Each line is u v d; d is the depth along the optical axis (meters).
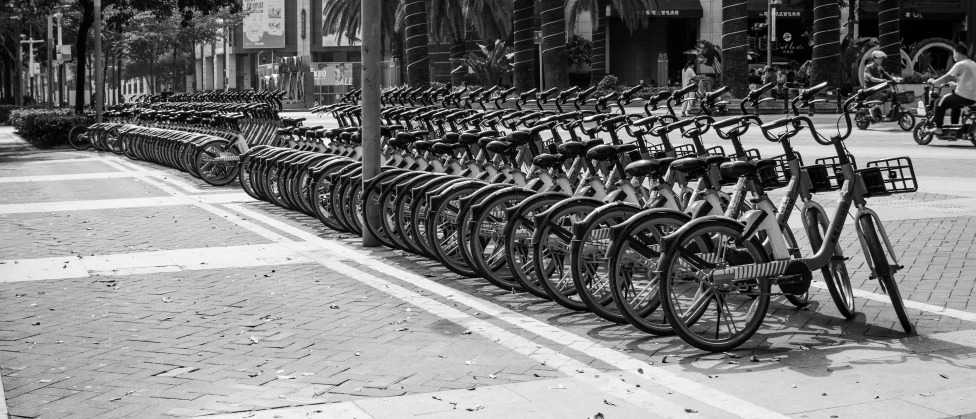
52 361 6.39
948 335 6.66
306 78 55.41
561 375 5.92
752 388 5.62
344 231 11.55
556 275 7.96
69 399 5.60
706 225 6.24
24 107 50.75
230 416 5.24
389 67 52.16
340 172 11.05
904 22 73.88
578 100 11.06
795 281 6.43
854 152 20.64
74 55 64.06
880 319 7.13
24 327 7.30
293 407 5.38
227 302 8.05
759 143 22.69
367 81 10.59
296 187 12.23
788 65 62.06
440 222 8.64
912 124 27.16
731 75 36.31
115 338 6.95
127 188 16.97
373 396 5.56
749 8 69.12
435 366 6.13
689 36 76.06
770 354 6.31
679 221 6.55
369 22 10.45
